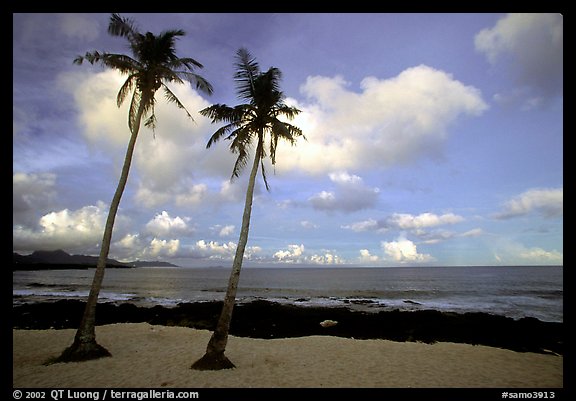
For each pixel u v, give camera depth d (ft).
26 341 49.83
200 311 92.99
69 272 491.72
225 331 37.50
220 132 43.06
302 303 125.70
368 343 51.16
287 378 34.17
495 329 67.97
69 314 87.35
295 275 422.00
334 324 72.79
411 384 32.78
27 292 170.60
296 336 64.95
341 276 376.89
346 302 128.77
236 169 43.34
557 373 36.68
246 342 51.60
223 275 458.09
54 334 54.90
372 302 128.06
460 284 224.94
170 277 386.52
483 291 172.45
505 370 37.70
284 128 39.14
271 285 231.50
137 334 55.52
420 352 45.50
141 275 453.99
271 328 71.56
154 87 42.68
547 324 73.26
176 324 75.82
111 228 40.50
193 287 216.74
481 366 39.19
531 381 34.17
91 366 36.94
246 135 40.60
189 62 43.80
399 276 358.64
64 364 37.42
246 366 38.14
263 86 40.42
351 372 36.42
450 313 86.84
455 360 41.65
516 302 127.95
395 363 40.09
